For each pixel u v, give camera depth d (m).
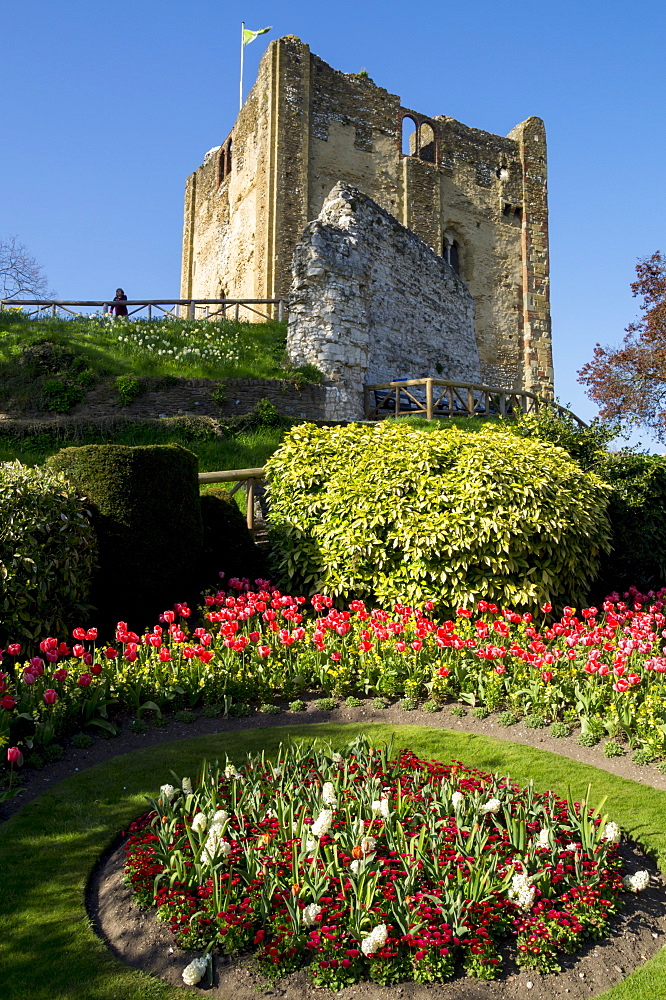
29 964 3.05
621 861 3.71
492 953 3.11
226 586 8.10
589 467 10.52
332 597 7.72
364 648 6.23
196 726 5.39
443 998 2.95
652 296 26.66
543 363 31.34
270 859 3.40
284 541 8.10
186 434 12.10
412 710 5.72
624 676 5.43
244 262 26.66
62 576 6.23
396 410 14.87
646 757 4.89
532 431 11.04
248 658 6.11
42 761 4.69
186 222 33.00
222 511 8.46
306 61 25.91
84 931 3.27
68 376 13.45
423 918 3.16
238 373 14.40
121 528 6.87
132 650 5.41
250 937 3.17
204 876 3.37
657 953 3.23
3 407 13.01
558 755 4.98
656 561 10.23
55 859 3.76
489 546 7.33
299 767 4.29
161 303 17.70
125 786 4.45
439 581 7.38
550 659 5.76
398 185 28.34
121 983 2.99
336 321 15.09
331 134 26.67
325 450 8.39
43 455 11.21
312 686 6.09
